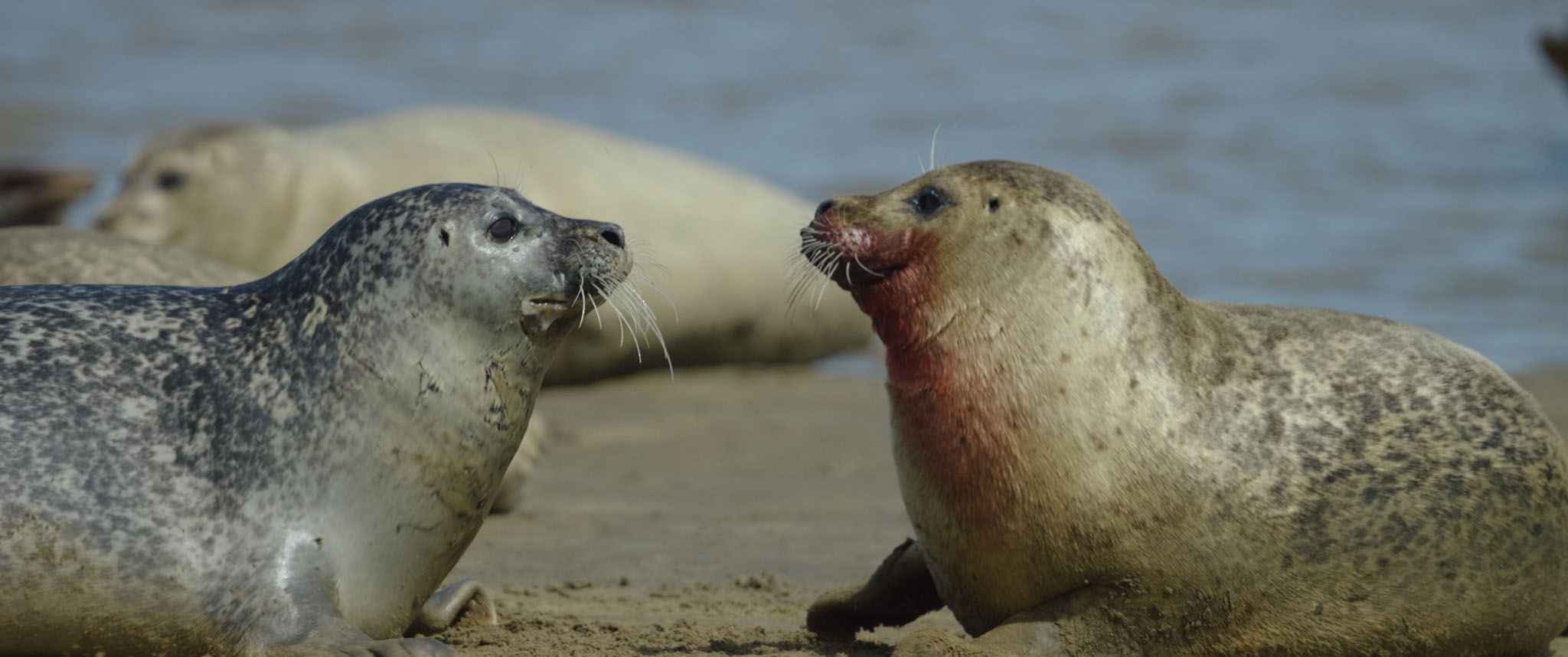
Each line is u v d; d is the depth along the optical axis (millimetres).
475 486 20125
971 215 20734
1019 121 95312
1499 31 135625
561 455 39719
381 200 20344
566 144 49906
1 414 18688
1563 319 54344
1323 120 98562
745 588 27062
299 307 20000
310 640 18219
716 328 51188
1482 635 21031
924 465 20891
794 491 35906
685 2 138000
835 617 23625
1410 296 57281
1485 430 20875
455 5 134000
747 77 108625
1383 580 20359
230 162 46094
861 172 79625
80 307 19875
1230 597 20328
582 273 20078
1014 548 20484
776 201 53406
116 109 91062
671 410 45844
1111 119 96125
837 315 54344
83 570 18453
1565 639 23375
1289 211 73312
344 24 125062
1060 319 20328
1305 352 21094
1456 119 100500
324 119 92438
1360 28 136250
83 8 126188
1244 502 20094
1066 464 20062
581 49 117938
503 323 19828
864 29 128875
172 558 18656
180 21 122250
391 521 19469
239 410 19375
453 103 97125
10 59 104562
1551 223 70625
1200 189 78125
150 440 19031
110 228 45125
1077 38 127938
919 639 20234
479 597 23672
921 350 20859
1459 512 20438
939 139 89125
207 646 18750
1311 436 20391
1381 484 20312
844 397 48500
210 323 20094
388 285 19688
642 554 29672
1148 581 20219
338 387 19422
